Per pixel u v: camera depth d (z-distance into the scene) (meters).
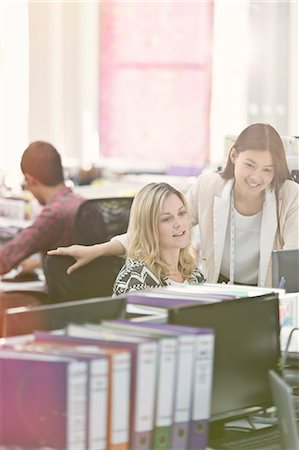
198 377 2.43
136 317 2.78
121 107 9.89
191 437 2.45
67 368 2.14
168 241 3.56
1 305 4.98
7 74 9.55
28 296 5.05
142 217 3.55
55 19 9.73
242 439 2.86
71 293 4.00
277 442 2.85
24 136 9.55
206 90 9.43
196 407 2.44
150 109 9.77
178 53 9.59
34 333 2.38
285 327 3.41
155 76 9.73
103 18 9.90
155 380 2.33
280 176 3.87
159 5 9.66
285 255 3.67
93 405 2.18
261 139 3.80
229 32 9.24
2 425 2.20
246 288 3.13
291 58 8.86
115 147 9.91
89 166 8.41
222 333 2.78
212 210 3.94
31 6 9.63
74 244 4.54
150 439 2.34
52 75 9.76
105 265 4.00
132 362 2.29
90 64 9.90
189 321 2.68
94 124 9.92
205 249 3.96
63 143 9.82
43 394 2.17
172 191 3.57
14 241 5.00
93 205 4.52
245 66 9.16
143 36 9.77
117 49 9.88
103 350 2.26
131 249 3.57
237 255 3.94
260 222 3.90
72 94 9.87
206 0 9.37
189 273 3.66
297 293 3.53
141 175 8.77
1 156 9.45
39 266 5.82
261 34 9.02
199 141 9.49
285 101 8.90
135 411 2.29
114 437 2.25
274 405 2.70
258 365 2.90
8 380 2.19
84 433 2.17
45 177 4.97
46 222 4.95
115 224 4.59
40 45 9.70
